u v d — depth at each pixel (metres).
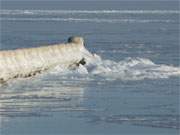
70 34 187.62
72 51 92.56
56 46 89.94
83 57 94.25
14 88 75.56
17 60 80.50
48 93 73.19
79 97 71.31
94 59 95.06
